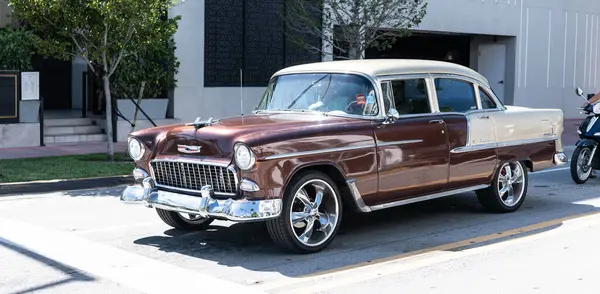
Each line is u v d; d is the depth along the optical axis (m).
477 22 23.67
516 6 24.88
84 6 12.65
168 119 17.58
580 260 6.96
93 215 9.24
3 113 15.52
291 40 18.39
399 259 7.07
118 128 17.03
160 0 13.23
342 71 8.05
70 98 20.77
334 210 7.38
